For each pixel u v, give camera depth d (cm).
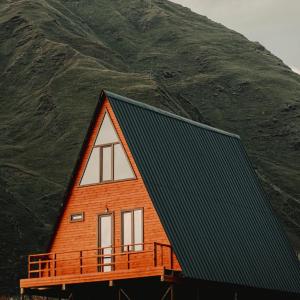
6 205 9681
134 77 14938
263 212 4831
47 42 17350
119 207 4066
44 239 9481
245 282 4234
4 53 17875
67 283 4022
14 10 19388
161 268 3700
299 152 18275
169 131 4406
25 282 4184
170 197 4053
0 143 13712
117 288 4153
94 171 4191
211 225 4222
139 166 4000
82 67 15762
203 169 4491
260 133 18900
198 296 4012
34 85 16088
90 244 4150
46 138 13650
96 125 4200
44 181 11838
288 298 4831
